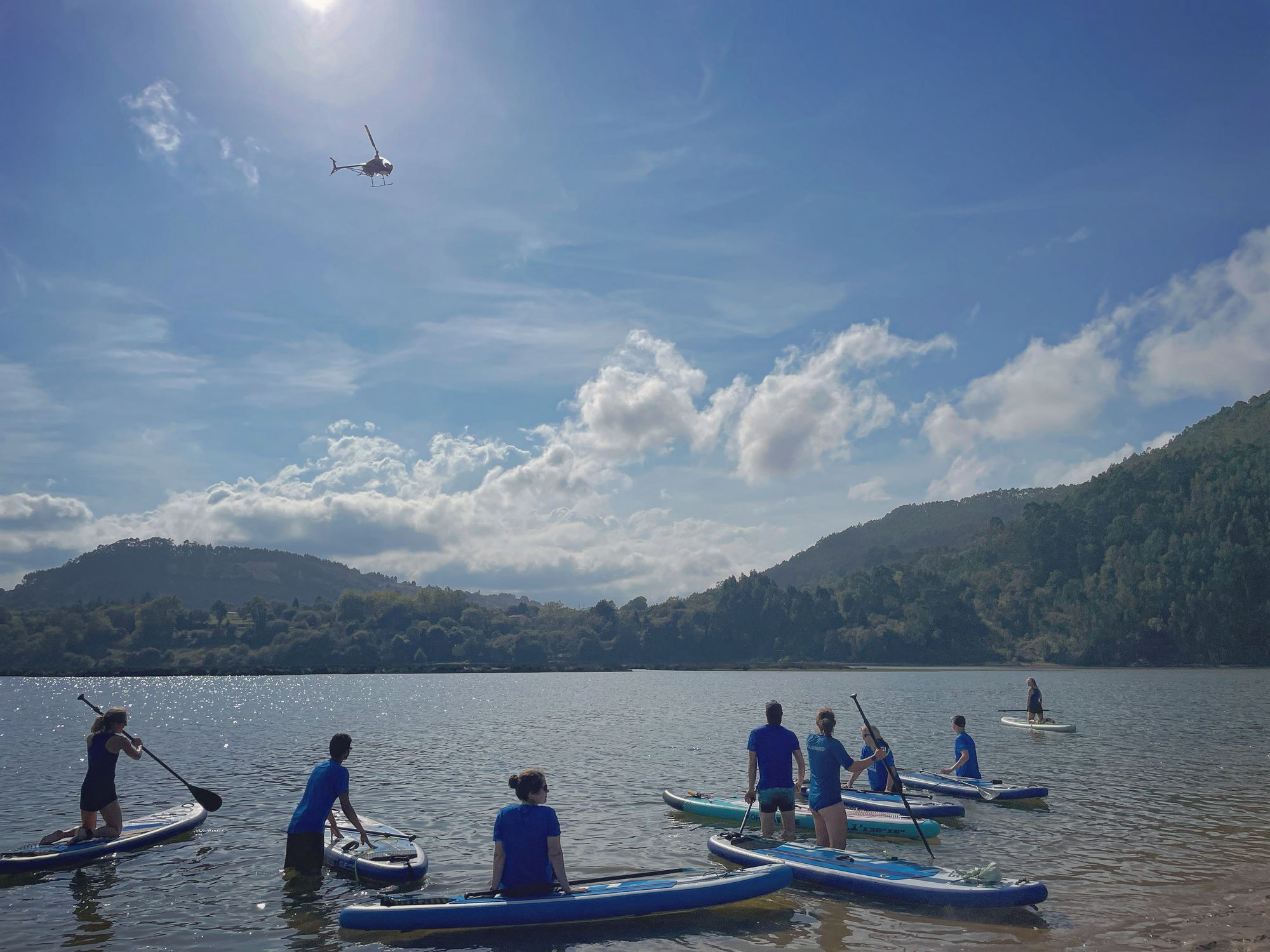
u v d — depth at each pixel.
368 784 19.83
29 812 17.00
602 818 15.57
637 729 35.94
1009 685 88.88
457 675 160.75
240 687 108.19
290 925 9.58
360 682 124.81
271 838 13.92
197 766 23.98
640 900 9.64
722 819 15.45
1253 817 15.45
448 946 8.85
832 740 12.14
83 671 172.00
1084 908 10.02
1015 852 12.80
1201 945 8.73
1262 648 157.25
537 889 9.61
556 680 121.88
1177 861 12.22
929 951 8.60
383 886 11.12
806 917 9.75
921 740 29.98
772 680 116.75
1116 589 178.25
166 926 9.54
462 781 20.44
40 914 9.98
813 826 14.45
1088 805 16.69
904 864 11.02
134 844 13.06
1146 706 49.22
